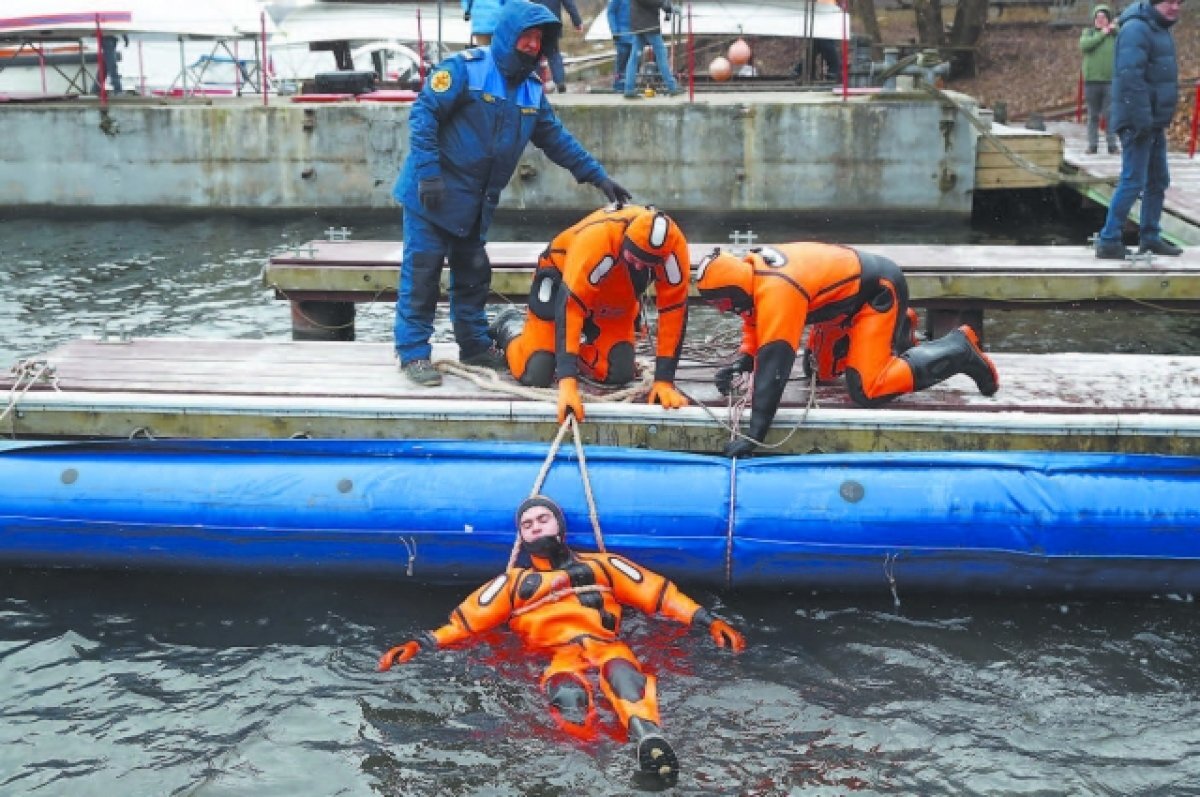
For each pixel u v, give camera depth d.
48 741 4.68
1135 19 8.27
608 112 14.95
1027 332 10.30
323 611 5.67
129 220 15.88
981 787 4.35
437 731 4.66
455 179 6.17
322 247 9.69
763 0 20.17
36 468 5.86
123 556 5.88
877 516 5.45
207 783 4.41
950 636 5.39
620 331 6.26
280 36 20.06
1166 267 8.51
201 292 11.79
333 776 4.43
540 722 4.68
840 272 5.80
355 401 6.13
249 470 5.76
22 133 16.03
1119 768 4.46
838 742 4.61
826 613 5.59
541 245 10.01
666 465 5.64
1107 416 5.83
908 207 14.85
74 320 10.68
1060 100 21.98
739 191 15.02
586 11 36.00
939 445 5.91
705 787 4.32
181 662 5.25
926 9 24.05
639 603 5.18
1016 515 5.41
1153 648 5.29
